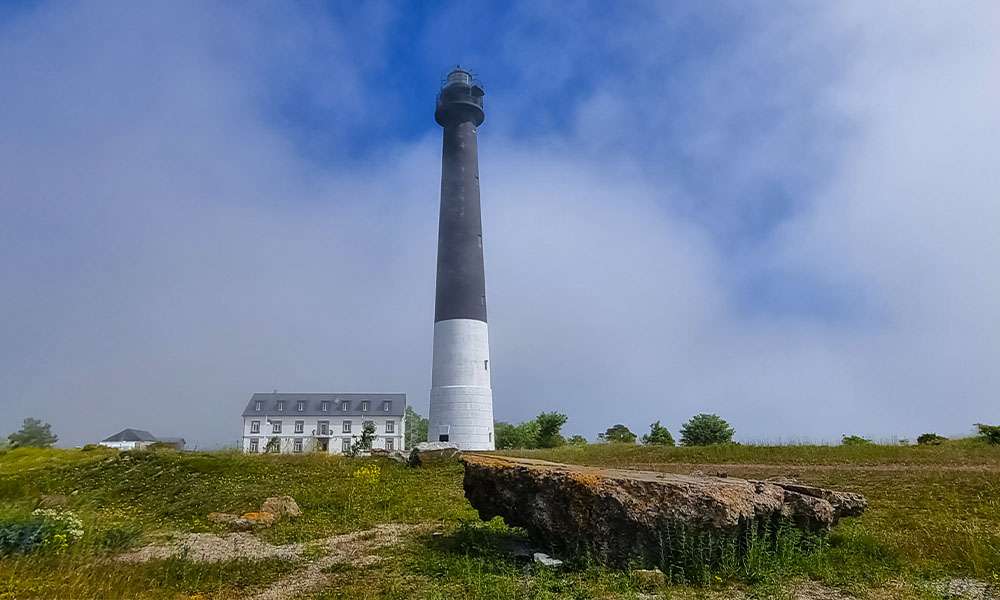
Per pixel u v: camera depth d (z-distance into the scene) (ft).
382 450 101.65
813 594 28.78
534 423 197.26
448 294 149.79
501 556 37.14
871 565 32.94
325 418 279.49
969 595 28.14
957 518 46.70
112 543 43.57
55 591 29.84
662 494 34.35
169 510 61.36
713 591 29.78
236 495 66.03
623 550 34.47
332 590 30.96
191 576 33.86
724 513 33.09
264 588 31.96
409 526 50.31
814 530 36.47
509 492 40.16
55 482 81.25
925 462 82.02
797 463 89.20
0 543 38.47
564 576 32.68
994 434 102.42
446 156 161.79
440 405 144.15
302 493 66.39
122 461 89.66
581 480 36.17
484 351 148.66
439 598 28.55
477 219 156.97
